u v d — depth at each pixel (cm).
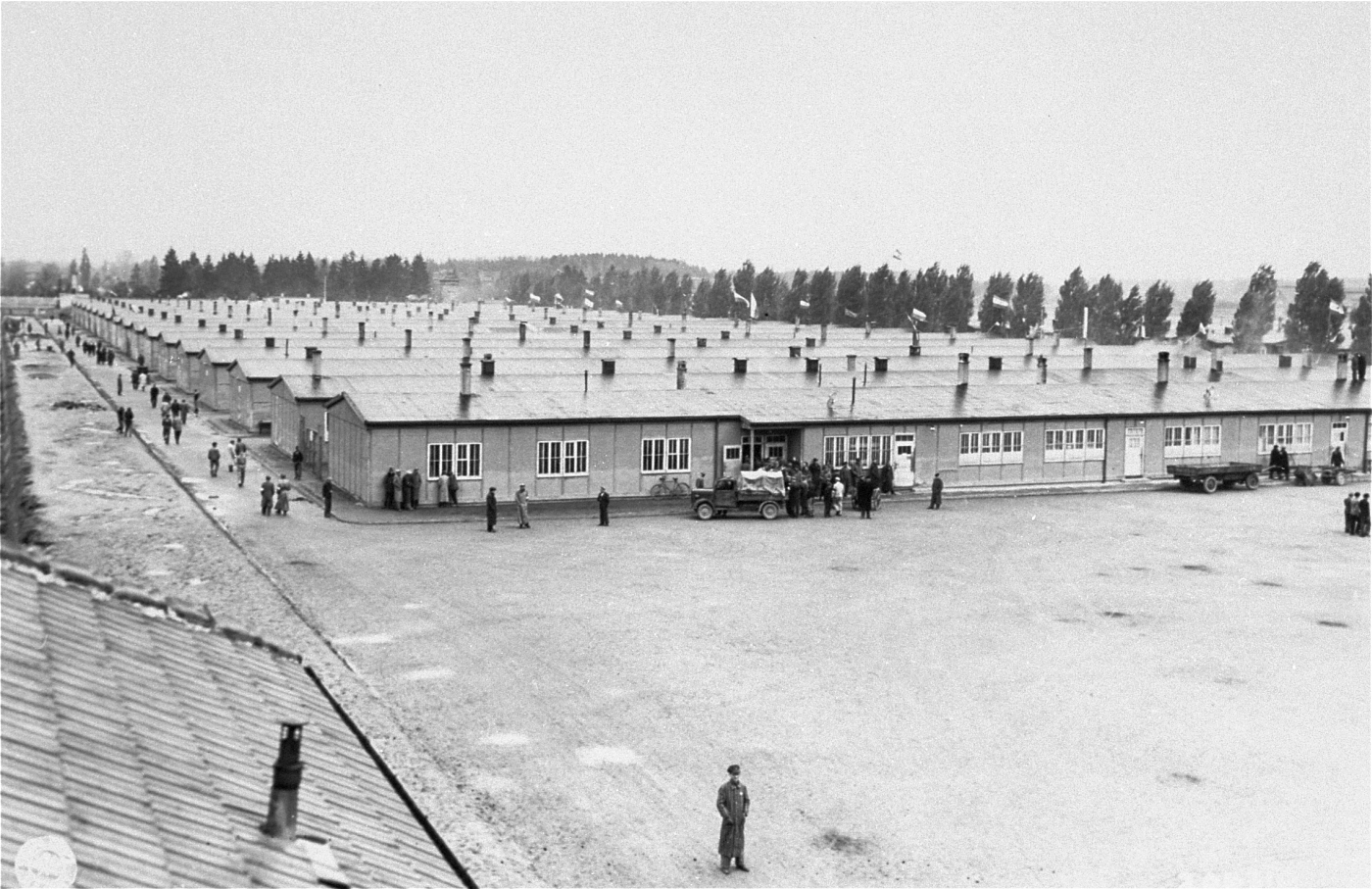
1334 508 7238
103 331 19612
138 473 7344
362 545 5600
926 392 8156
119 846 1056
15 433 8912
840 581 5075
